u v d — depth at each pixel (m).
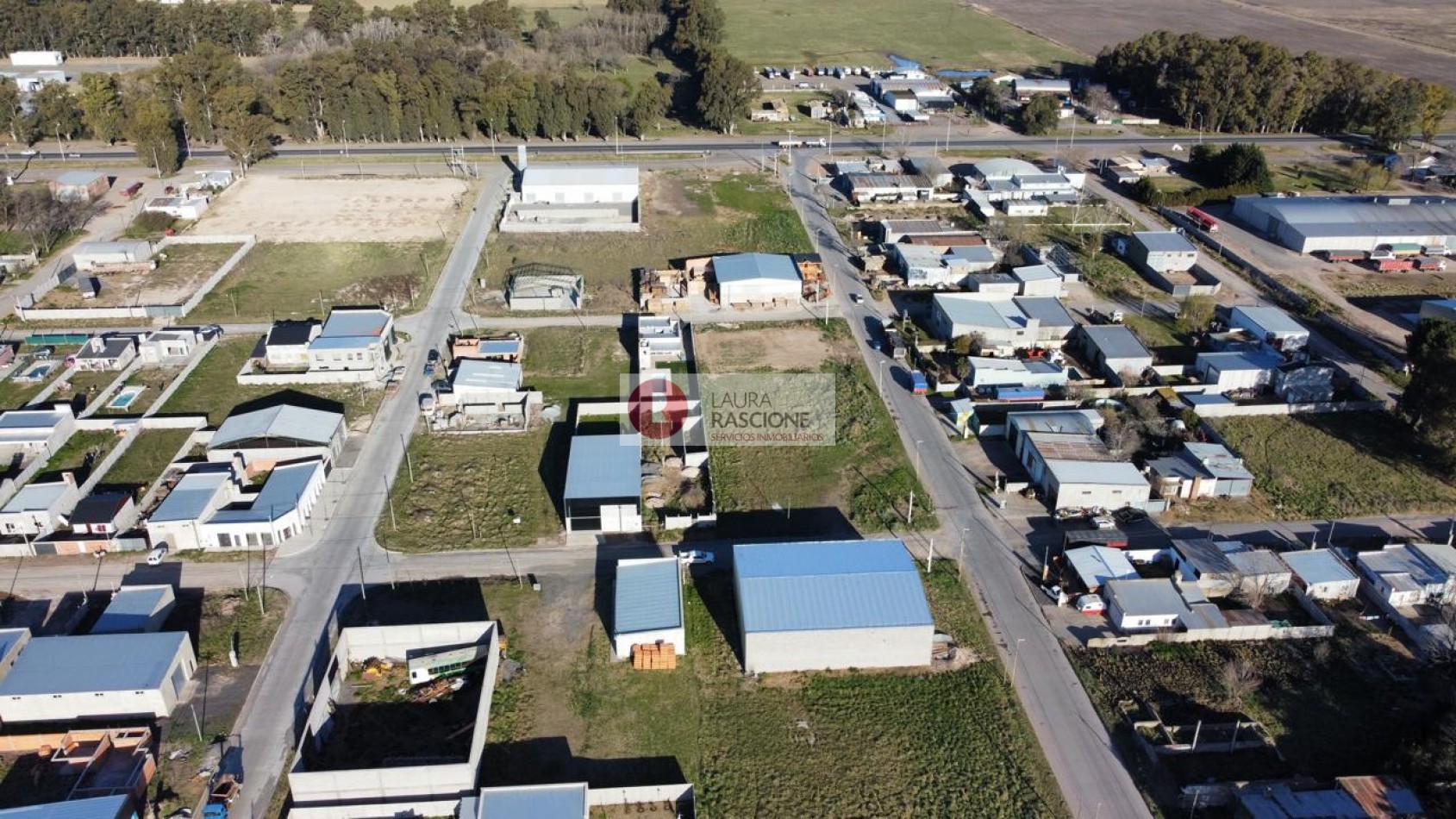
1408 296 113.94
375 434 85.81
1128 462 77.94
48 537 72.38
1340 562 68.50
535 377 95.56
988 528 74.00
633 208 140.25
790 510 76.06
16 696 55.16
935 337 103.44
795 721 57.44
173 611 64.94
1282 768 54.12
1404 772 52.50
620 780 53.41
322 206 139.62
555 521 74.88
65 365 95.81
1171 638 63.44
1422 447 84.38
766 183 151.62
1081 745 55.78
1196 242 129.38
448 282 115.88
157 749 54.75
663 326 103.00
